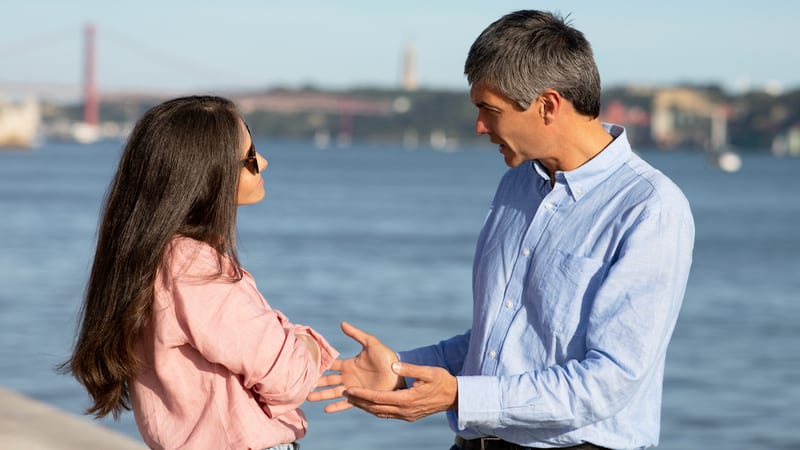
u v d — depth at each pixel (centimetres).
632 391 200
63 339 1156
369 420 801
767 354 1212
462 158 13525
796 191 6494
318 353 205
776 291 1866
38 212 3294
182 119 194
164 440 195
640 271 201
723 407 931
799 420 880
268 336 191
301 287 1711
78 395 870
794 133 14675
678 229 204
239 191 204
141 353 196
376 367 218
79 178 5816
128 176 195
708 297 1770
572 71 206
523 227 221
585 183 213
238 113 202
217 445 192
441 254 2312
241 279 196
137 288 189
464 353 243
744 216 4153
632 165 212
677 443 808
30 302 1438
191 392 193
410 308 1477
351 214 3678
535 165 223
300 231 2931
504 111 210
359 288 1705
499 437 216
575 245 210
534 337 213
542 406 199
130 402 205
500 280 220
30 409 514
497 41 207
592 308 203
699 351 1232
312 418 809
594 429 208
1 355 1045
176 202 191
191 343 191
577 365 201
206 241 194
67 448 445
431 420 809
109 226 194
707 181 7775
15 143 11156
